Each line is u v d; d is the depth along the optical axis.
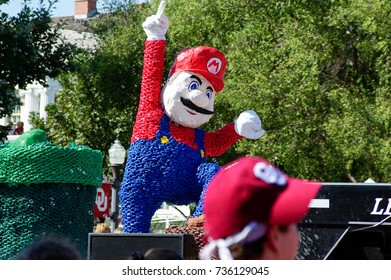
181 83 9.84
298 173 24.27
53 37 25.75
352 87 24.53
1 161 9.32
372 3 21.92
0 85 23.91
